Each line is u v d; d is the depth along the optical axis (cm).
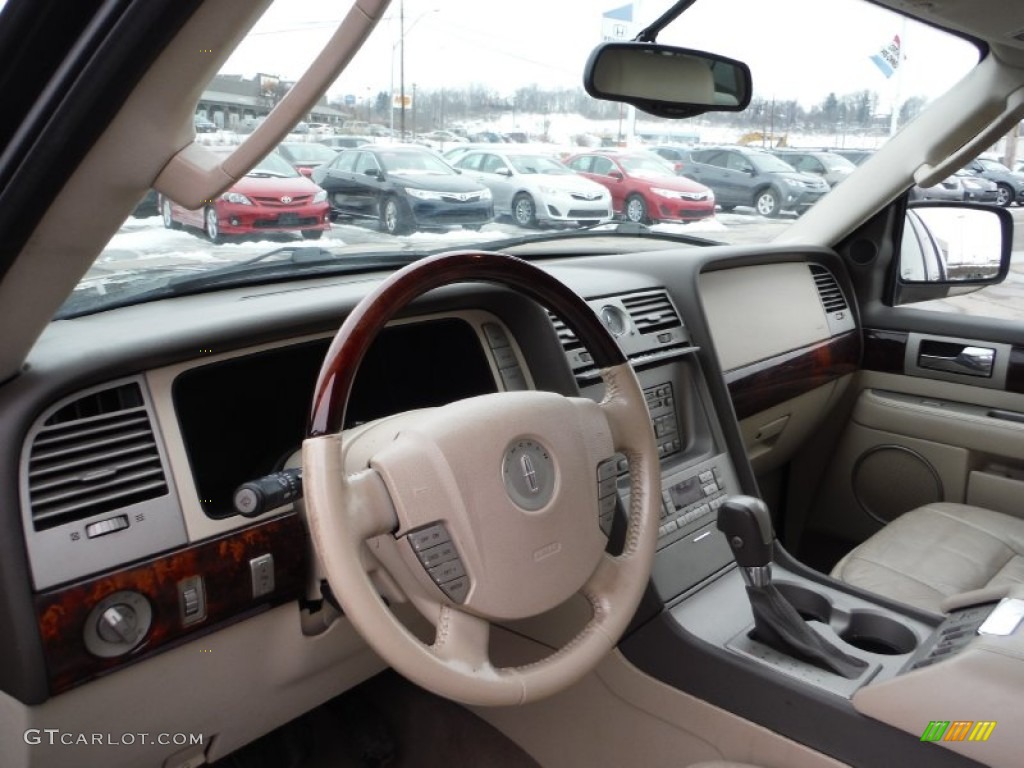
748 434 248
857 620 168
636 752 164
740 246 257
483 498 104
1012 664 119
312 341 148
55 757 121
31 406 113
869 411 280
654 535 126
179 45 74
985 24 203
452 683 100
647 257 228
